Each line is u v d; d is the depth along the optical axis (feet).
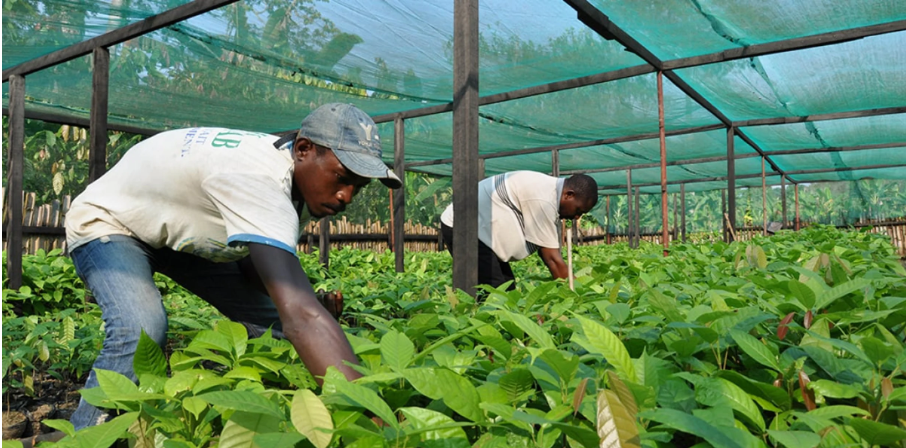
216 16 17.51
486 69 22.48
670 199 88.17
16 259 19.54
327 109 6.66
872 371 4.98
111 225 7.52
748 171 56.18
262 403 4.05
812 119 31.96
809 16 18.33
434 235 53.72
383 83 23.09
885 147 41.01
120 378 4.89
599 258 20.11
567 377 4.47
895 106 30.09
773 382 5.10
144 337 5.30
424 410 4.19
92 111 18.11
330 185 6.72
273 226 5.94
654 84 25.40
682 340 5.36
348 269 27.55
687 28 19.40
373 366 5.78
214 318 11.51
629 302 8.93
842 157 48.96
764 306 7.30
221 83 22.89
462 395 4.32
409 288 12.55
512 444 4.04
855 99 28.66
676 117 31.71
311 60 20.54
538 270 20.81
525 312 8.16
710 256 17.48
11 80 20.42
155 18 16.63
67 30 18.15
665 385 4.47
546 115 29.99
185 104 25.45
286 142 6.91
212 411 4.47
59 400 10.35
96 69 18.15
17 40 18.66
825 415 3.98
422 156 40.83
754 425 4.51
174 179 7.11
